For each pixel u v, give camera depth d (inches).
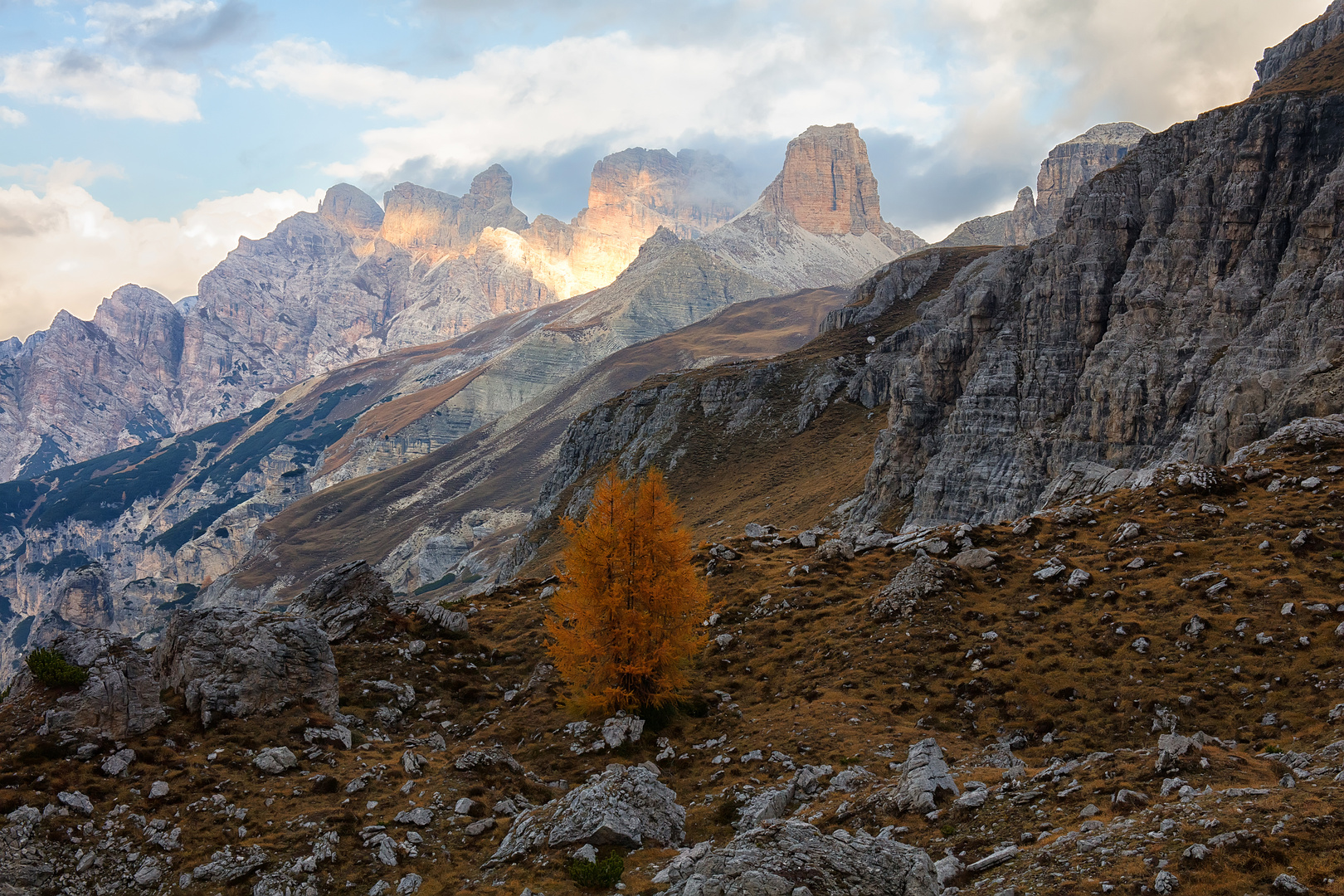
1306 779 935.0
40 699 1338.6
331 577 2472.9
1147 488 2447.1
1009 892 800.3
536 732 1755.7
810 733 1589.6
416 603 2455.7
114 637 1457.9
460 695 2000.5
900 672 1819.6
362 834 1168.2
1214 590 1776.6
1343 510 1951.3
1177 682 1546.5
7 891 1013.8
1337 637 1509.6
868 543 2699.3
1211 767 1010.1
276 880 1054.4
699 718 1814.7
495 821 1241.4
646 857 1048.2
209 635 1596.9
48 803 1151.0
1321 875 703.7
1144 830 851.4
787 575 2503.7
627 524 1807.3
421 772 1412.4
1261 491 2230.6
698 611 1851.6
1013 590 2058.3
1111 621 1800.0
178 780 1268.5
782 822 863.7
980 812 1042.7
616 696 1758.1
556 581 2886.3
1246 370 3917.3
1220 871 741.9
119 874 1071.6
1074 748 1444.4
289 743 1441.9
